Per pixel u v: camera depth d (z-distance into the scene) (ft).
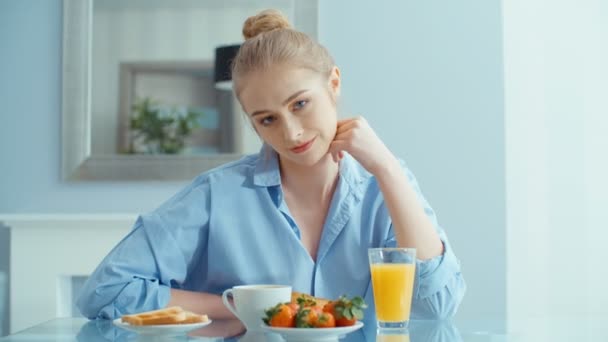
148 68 10.40
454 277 4.55
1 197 10.59
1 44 10.69
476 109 10.22
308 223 4.85
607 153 10.58
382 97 10.32
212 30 10.36
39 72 10.66
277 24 5.03
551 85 10.58
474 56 10.28
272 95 4.21
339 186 4.79
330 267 4.76
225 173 4.98
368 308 4.71
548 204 10.44
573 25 10.58
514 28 10.50
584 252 10.39
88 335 3.67
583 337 3.60
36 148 10.62
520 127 10.43
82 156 10.43
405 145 10.25
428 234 4.47
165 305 4.42
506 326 4.03
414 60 10.33
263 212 4.83
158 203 10.42
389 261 3.68
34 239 9.74
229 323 4.04
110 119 10.43
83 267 9.69
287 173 4.85
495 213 10.09
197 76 10.34
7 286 10.39
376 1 10.40
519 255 10.24
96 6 10.47
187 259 4.83
